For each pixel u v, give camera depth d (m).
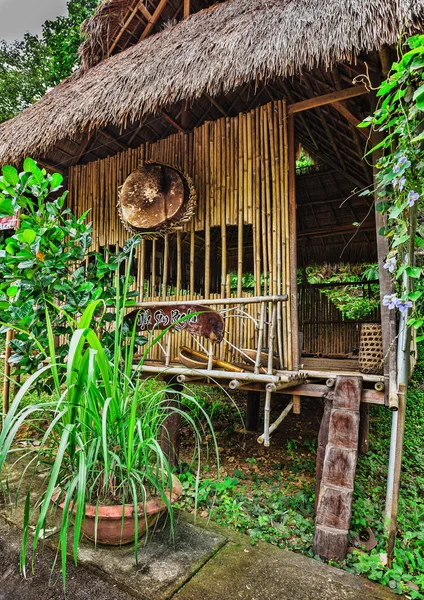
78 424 1.54
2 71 11.84
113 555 1.66
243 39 2.65
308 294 7.07
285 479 3.03
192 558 1.67
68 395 1.55
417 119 1.77
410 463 3.36
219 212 3.42
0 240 3.79
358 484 2.79
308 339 6.94
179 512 2.13
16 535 1.83
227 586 1.50
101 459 1.63
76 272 2.74
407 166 1.74
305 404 5.14
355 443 2.13
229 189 3.38
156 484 1.46
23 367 2.94
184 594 1.44
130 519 1.58
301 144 5.12
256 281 3.19
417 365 6.68
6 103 11.55
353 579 1.60
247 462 3.36
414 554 1.98
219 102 3.84
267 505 2.53
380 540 2.09
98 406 1.58
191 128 4.09
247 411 4.21
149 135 4.22
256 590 1.48
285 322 2.99
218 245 6.36
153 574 1.54
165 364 3.03
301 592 1.49
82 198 4.30
